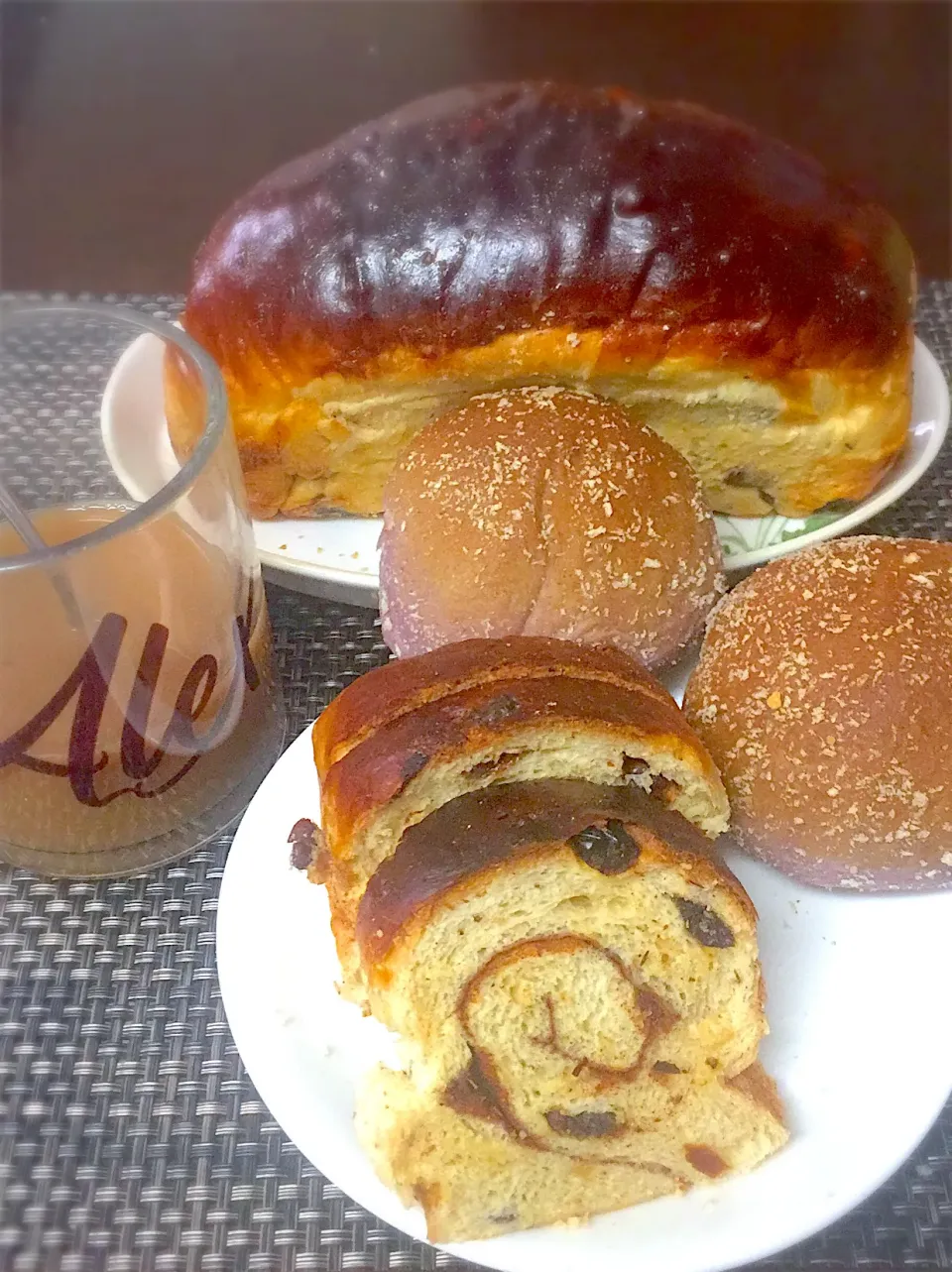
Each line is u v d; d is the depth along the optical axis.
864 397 0.29
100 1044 0.21
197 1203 0.19
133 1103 0.21
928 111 0.68
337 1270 0.19
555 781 0.20
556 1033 0.19
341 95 0.71
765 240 0.28
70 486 0.30
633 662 0.23
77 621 0.20
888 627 0.22
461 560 0.25
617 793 0.20
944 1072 0.19
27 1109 0.21
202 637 0.22
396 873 0.19
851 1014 0.20
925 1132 0.18
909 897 0.22
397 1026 0.18
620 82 0.72
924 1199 0.19
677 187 0.28
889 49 0.73
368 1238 0.19
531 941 0.19
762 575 0.25
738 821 0.22
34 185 0.65
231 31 0.77
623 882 0.19
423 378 0.29
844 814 0.21
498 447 0.26
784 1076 0.19
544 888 0.18
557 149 0.29
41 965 0.23
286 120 0.69
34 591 0.20
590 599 0.25
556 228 0.28
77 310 0.25
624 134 0.29
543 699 0.20
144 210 0.62
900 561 0.23
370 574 0.29
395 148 0.30
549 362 0.29
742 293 0.28
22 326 0.30
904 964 0.21
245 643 0.23
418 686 0.21
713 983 0.19
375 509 0.32
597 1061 0.19
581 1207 0.18
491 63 0.73
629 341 0.28
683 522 0.26
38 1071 0.21
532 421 0.27
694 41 0.74
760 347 0.28
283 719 0.26
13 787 0.22
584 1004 0.19
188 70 0.73
